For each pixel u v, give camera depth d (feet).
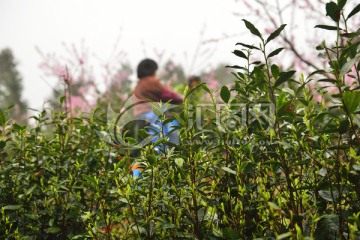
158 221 10.11
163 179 10.57
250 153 9.71
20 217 13.39
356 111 8.68
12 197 14.16
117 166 10.30
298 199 9.80
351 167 8.61
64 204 13.09
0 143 14.06
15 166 14.39
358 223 7.51
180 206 10.21
